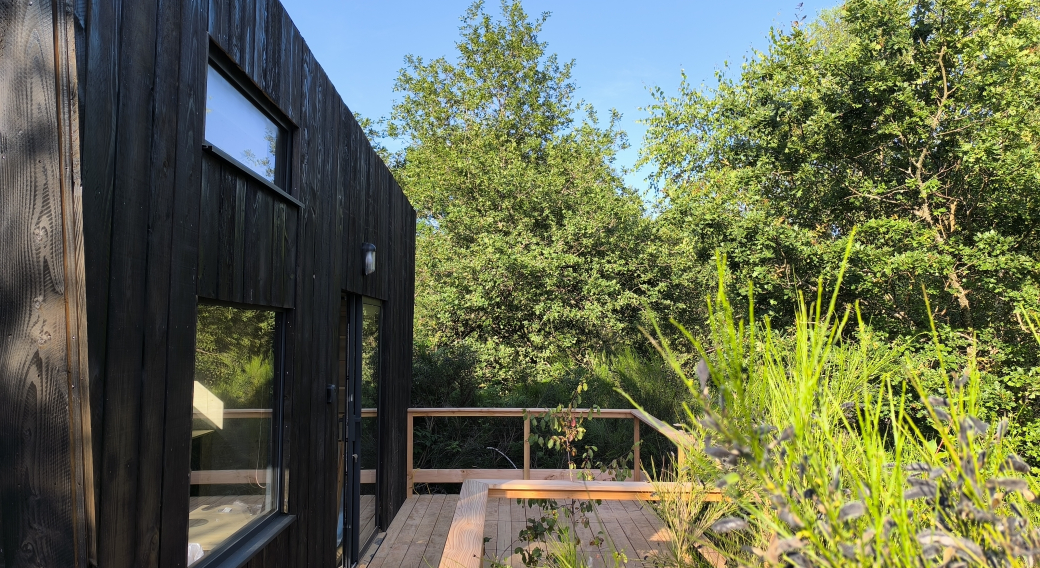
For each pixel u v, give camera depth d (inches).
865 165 313.1
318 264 155.5
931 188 273.4
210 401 107.6
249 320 123.3
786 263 291.7
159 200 88.1
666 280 504.4
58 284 71.4
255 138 126.0
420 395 339.0
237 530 116.8
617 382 347.9
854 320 283.7
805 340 45.0
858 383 61.6
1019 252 270.5
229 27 110.3
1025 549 35.9
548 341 500.4
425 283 572.1
